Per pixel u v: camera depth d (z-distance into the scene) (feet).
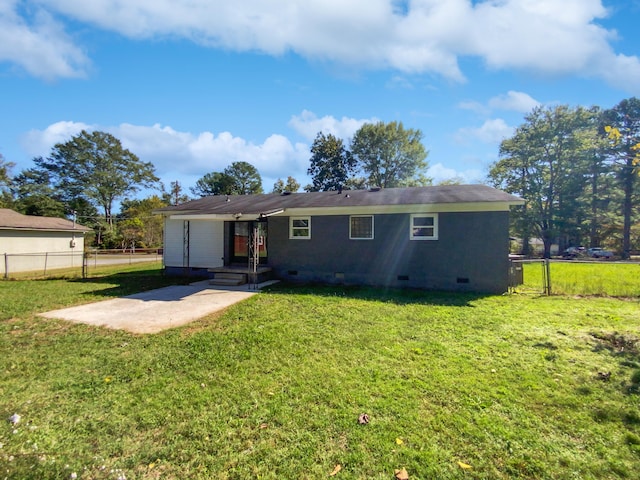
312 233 36.91
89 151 140.05
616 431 8.58
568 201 97.35
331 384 11.35
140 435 8.58
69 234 72.43
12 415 9.53
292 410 9.66
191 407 9.93
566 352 14.28
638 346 14.89
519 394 10.53
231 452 7.82
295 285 34.76
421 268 32.91
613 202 103.71
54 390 11.19
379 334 17.20
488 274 30.78
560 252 111.14
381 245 34.40
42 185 128.26
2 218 63.98
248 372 12.53
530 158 99.40
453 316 20.99
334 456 7.62
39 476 7.06
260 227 39.93
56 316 21.65
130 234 118.32
